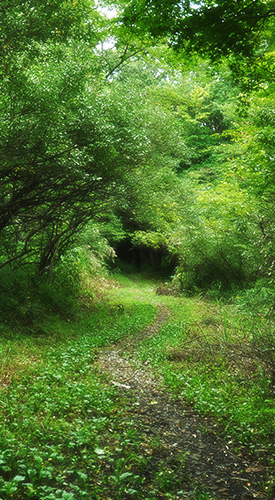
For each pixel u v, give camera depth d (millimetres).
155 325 12359
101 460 3703
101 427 4395
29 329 8664
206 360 7398
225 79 6016
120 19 4805
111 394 5570
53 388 5441
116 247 40469
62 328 9805
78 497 3039
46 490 2945
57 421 4391
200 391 5750
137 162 10812
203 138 32312
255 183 11422
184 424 4840
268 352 6504
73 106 8945
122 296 18609
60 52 8312
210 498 3279
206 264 18766
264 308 9180
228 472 3754
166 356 7906
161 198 15164
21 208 9633
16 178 8477
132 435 4250
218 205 15750
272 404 5336
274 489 3475
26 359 6742
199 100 29688
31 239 11867
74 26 7660
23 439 3877
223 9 4391
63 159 7984
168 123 14164
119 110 9953
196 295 18625
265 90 6402
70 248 13586
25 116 7539
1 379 5656
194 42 4820
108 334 10180
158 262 36719
